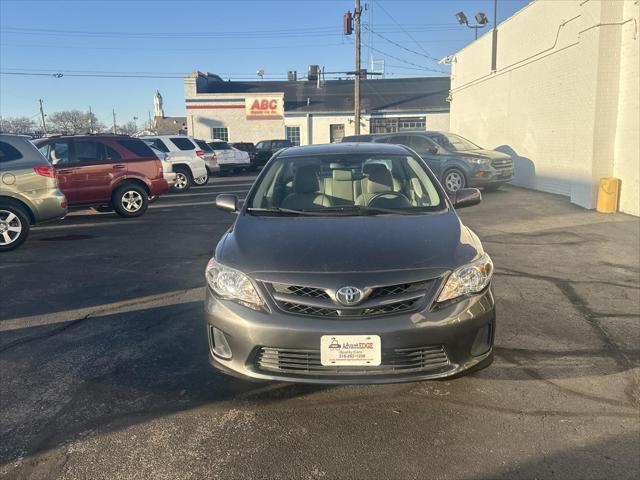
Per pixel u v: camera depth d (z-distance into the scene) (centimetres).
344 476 266
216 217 1141
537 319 479
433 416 321
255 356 307
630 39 994
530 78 1438
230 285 318
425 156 1373
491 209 1116
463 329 304
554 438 296
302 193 427
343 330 293
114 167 1081
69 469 275
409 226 362
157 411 331
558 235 844
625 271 635
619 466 270
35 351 425
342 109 3703
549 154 1339
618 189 1032
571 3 1184
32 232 963
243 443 296
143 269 680
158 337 450
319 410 330
